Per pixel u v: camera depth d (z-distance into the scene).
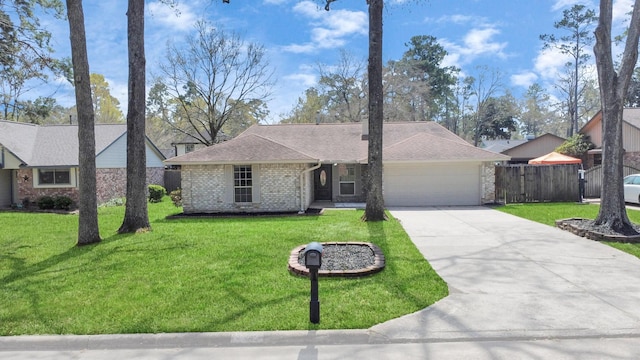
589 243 8.50
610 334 4.19
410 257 7.45
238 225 11.94
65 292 5.75
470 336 4.21
